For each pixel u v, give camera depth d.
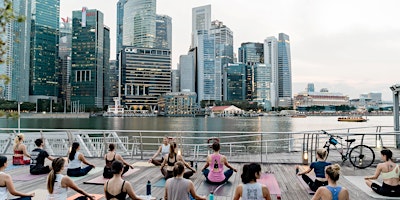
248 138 65.06
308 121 182.25
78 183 8.69
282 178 9.48
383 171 7.37
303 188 8.25
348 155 11.39
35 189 8.03
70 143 14.02
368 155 11.74
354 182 8.83
